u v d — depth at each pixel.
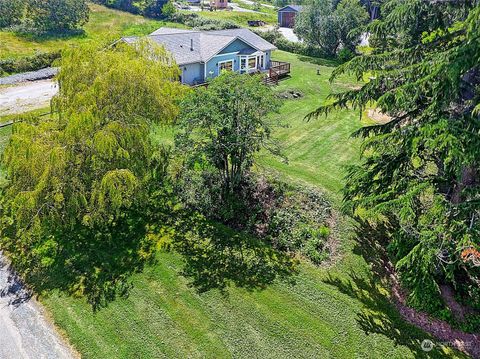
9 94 22.52
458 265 9.10
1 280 9.69
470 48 6.68
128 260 10.33
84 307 8.93
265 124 11.66
